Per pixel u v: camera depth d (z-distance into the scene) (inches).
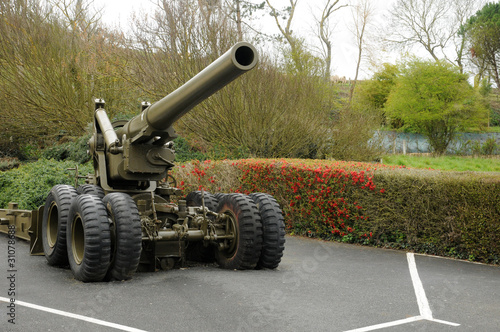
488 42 1173.1
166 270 231.9
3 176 429.4
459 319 167.2
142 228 220.8
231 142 596.7
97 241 200.4
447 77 1005.8
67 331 144.5
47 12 735.7
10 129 711.7
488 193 280.8
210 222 238.5
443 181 299.0
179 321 155.9
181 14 617.9
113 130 251.6
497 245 278.4
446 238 300.8
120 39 661.3
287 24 1039.6
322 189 359.9
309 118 605.3
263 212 238.2
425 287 214.7
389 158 877.8
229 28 620.4
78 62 669.3
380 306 180.7
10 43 685.9
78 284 203.2
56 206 245.8
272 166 399.9
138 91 684.7
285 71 668.7
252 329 150.2
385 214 325.1
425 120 1008.2
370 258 289.3
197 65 603.2
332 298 189.6
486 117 1154.0
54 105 686.5
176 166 484.4
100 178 252.8
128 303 174.7
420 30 1175.6
